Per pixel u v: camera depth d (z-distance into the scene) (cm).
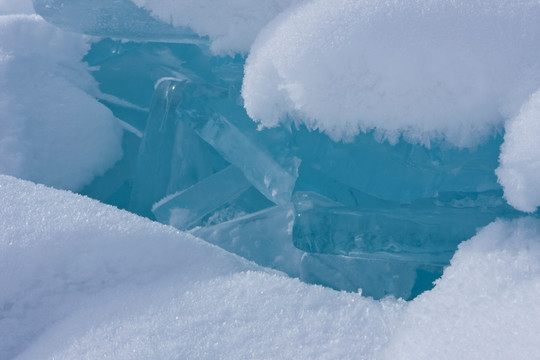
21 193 93
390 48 84
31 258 83
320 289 83
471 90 83
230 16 115
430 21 85
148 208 130
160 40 131
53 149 128
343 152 96
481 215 92
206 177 131
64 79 139
